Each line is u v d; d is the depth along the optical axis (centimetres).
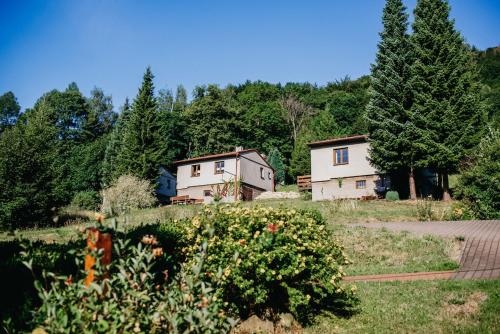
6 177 2575
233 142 6950
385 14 3075
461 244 1319
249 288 620
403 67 2902
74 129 7444
